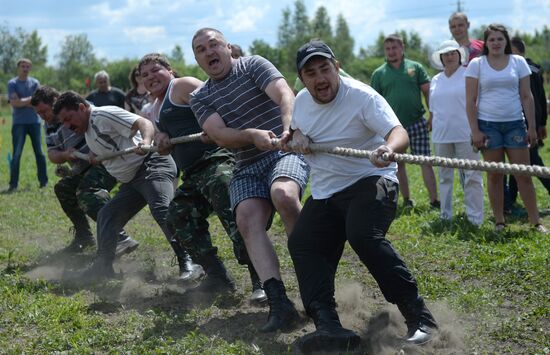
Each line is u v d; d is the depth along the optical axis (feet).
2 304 17.35
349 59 281.74
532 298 15.99
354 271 19.35
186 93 17.80
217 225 27.07
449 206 25.23
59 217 30.83
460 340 13.60
